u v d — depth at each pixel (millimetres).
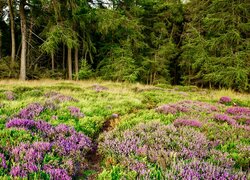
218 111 11062
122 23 33125
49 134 5910
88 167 5254
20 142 4996
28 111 8195
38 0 29453
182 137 6039
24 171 3959
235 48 31344
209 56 32844
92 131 7430
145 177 4102
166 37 40000
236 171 4422
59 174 4062
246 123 8586
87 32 34469
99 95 15242
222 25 31141
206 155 5148
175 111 9766
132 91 19672
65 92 15297
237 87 30234
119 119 8977
